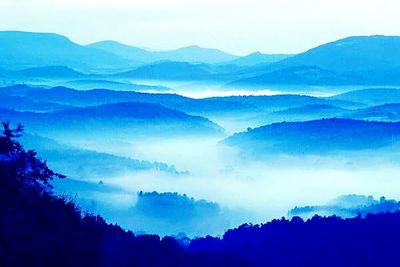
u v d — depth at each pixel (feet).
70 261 99.71
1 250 89.56
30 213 103.86
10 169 104.17
